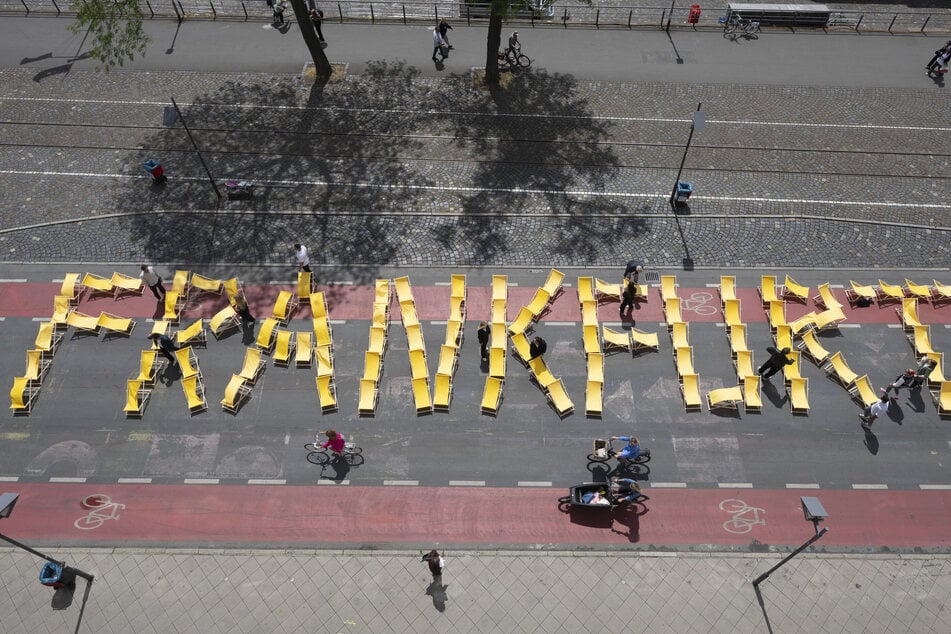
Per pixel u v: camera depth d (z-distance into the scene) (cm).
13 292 2361
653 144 2927
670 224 2608
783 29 3575
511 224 2602
